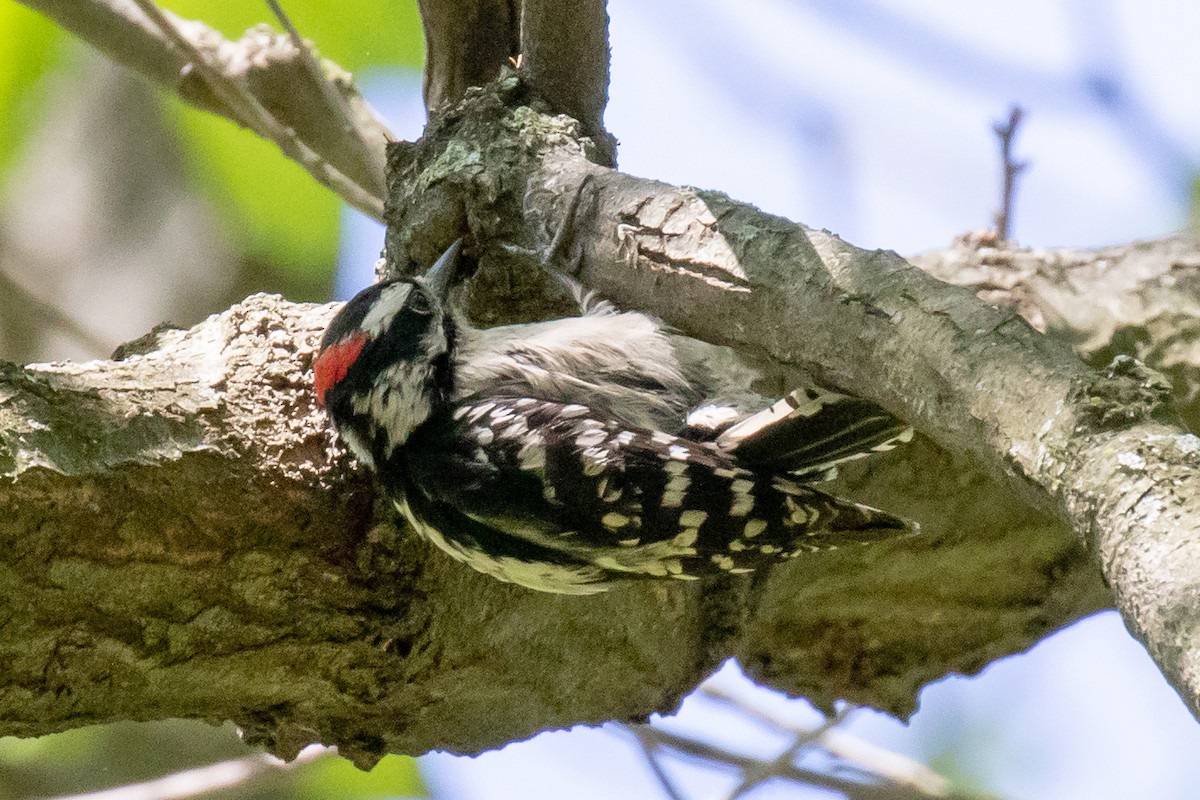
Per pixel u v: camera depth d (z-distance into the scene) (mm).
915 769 11344
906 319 6309
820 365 6910
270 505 7953
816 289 6855
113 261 15836
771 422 8266
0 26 13141
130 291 15695
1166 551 4547
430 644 8695
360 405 8102
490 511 8094
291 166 13312
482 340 8750
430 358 8422
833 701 11312
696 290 7516
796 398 8188
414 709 9047
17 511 7160
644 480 8078
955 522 10383
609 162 9258
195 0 12125
